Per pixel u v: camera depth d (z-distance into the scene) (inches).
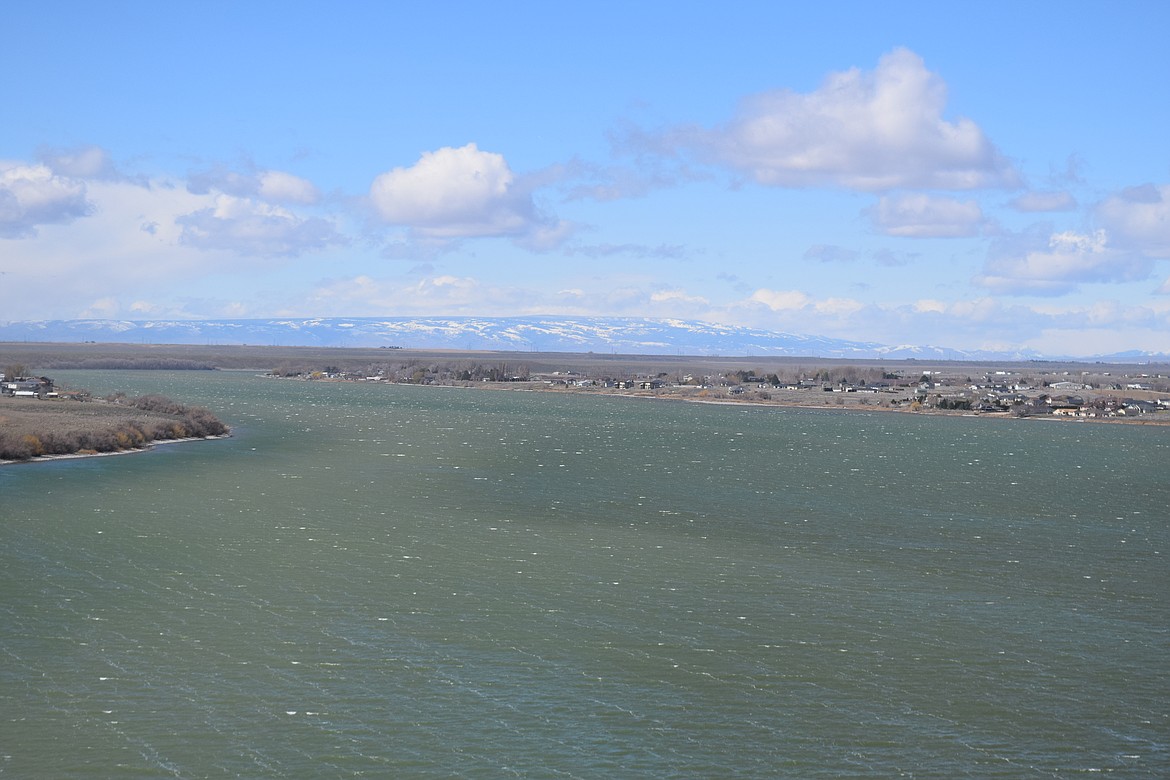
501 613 2100.1
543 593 2249.0
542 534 2859.3
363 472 3986.2
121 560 2417.6
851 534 2984.7
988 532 3075.8
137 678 1720.0
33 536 2618.1
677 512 3270.2
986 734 1592.0
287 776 1417.3
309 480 3713.1
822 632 2033.7
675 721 1609.3
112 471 3742.6
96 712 1589.6
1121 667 1882.4
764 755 1504.7
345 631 1967.3
